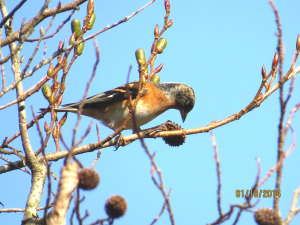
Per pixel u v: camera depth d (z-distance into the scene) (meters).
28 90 9.19
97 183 6.09
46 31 8.30
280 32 5.57
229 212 5.91
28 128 10.14
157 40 9.45
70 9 8.52
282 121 5.65
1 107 8.91
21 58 9.21
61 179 5.88
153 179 6.05
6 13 9.08
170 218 6.02
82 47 10.05
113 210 6.16
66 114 10.52
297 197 5.94
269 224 5.86
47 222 6.32
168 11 9.62
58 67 9.55
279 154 5.69
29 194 9.33
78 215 5.77
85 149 9.70
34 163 9.61
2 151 9.48
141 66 9.02
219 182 5.89
